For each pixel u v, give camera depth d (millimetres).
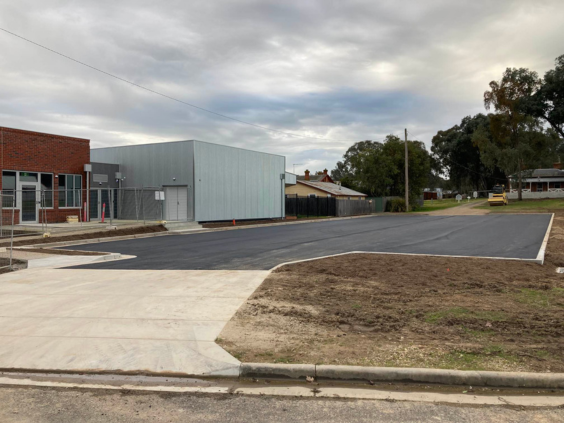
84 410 4098
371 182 58688
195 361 5102
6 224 22000
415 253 14445
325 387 4629
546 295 8320
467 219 34344
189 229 24453
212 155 28156
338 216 42188
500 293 8500
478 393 4473
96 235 19656
